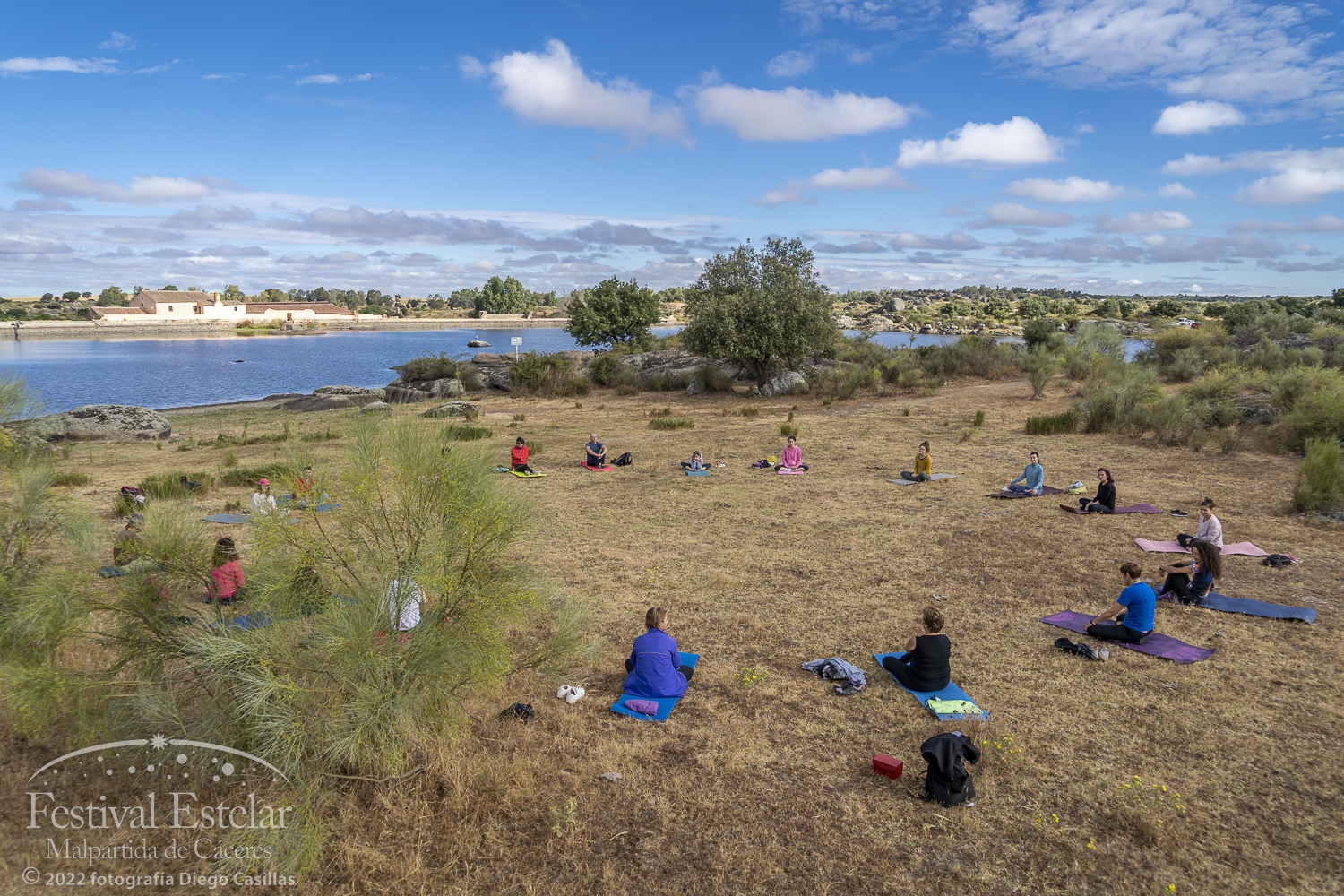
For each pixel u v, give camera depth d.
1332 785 4.56
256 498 4.67
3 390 6.76
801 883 3.76
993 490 13.53
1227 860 3.91
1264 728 5.24
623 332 56.81
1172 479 13.89
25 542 5.24
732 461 17.33
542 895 3.65
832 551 9.88
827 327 30.81
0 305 161.75
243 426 27.53
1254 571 8.74
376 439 4.89
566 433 22.64
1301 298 80.62
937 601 7.96
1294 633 6.91
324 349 93.00
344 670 4.18
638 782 4.67
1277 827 4.18
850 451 18.16
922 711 5.61
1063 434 19.45
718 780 4.71
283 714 3.93
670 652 5.84
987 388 30.95
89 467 17.00
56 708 4.17
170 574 4.55
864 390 31.91
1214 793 4.50
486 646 4.66
